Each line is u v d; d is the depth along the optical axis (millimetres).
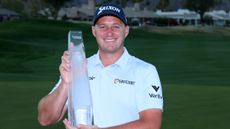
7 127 7793
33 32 45250
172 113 9133
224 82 16531
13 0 113688
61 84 3129
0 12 95562
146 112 3193
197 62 23969
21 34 43531
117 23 3285
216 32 72562
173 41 42594
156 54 28312
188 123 8266
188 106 9906
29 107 9672
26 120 8367
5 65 21703
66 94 3158
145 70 3248
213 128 7898
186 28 75375
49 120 3285
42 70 20953
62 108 3242
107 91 3234
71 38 3086
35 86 13047
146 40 43438
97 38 3322
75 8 105500
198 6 108000
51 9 92062
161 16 106062
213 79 17578
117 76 3240
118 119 3215
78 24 54875
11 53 27969
